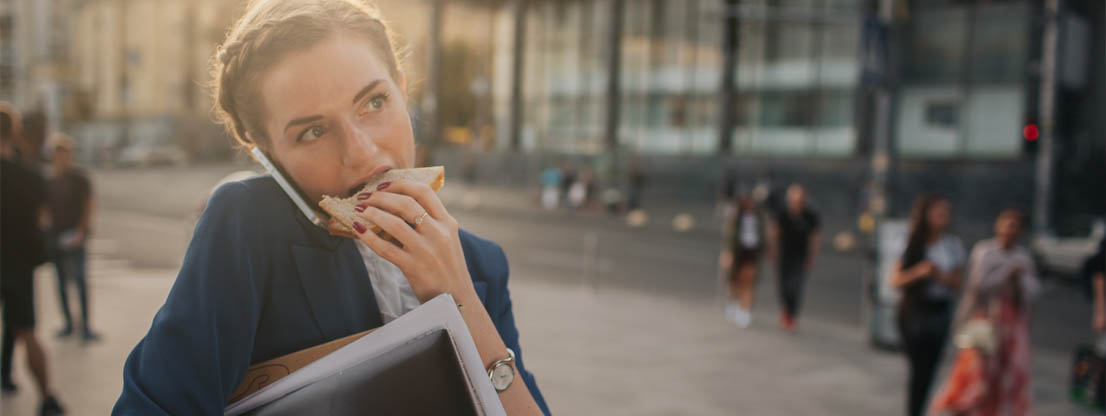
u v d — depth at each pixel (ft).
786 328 28.84
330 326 2.52
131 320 23.98
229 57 2.54
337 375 2.30
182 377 2.19
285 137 2.46
